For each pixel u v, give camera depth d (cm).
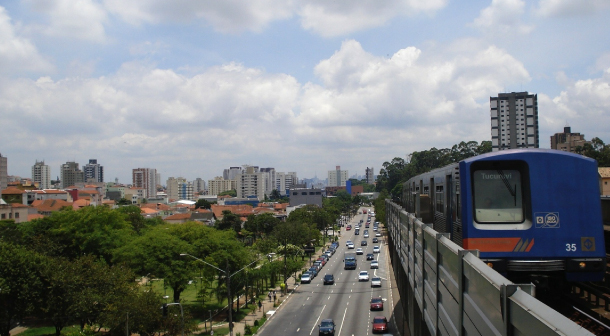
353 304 4625
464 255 786
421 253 1388
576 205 1023
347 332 3559
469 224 1059
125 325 3203
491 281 600
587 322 852
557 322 410
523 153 1051
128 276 3938
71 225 5681
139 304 3281
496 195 1066
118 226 6084
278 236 7769
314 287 5703
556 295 1037
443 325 992
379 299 4409
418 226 1484
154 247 4412
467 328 758
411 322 2252
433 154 14125
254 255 5494
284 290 5347
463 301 785
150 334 3397
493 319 596
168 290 5706
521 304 497
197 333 3834
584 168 1030
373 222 15038
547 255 1017
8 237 5788
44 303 3619
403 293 3158
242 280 4488
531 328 465
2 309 3500
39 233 5847
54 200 12281
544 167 1039
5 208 8862
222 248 4494
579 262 1009
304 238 7869
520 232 1028
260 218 10500
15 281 3497
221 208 14775
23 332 4053
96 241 5600
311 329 3716
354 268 6894
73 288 3622
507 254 1032
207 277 4475
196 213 13075
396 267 4209
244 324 4072
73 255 5731
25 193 11881
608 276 1126
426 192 2022
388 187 16512
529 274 1028
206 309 4672
